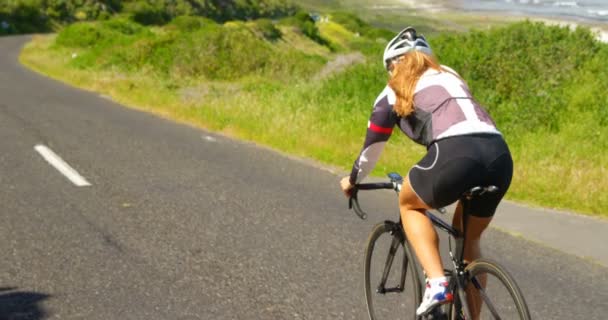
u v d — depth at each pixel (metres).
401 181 3.85
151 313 4.71
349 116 13.24
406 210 3.75
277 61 23.92
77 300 4.88
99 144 10.71
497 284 3.44
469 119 3.48
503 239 6.50
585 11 78.12
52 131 11.70
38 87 19.36
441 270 3.55
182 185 8.28
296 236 6.44
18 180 8.27
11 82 20.69
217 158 10.05
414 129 3.63
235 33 25.34
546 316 4.79
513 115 12.02
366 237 6.47
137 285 5.18
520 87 13.03
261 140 11.77
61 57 34.00
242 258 5.82
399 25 94.25
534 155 9.95
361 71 16.38
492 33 15.27
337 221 6.96
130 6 105.75
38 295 4.95
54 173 8.68
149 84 19.88
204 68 23.61
